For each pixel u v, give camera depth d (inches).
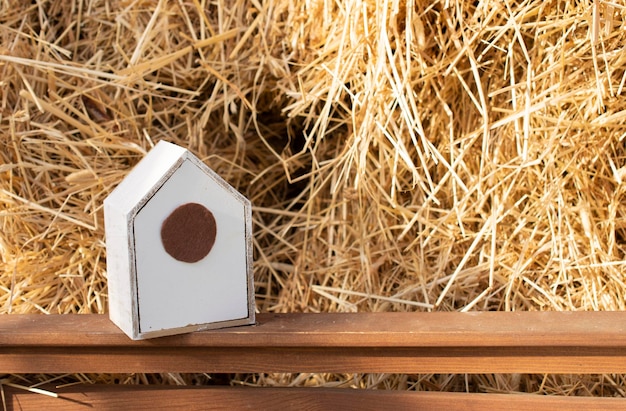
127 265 27.7
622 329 29.1
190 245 28.6
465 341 29.3
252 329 30.0
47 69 40.8
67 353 31.1
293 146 51.9
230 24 43.2
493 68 38.9
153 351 31.0
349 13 37.5
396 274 42.3
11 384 32.8
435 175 42.2
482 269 39.7
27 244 39.4
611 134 37.3
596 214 39.6
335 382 39.6
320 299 43.1
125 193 29.2
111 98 43.6
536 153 39.0
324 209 47.2
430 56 39.0
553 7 36.9
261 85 42.7
